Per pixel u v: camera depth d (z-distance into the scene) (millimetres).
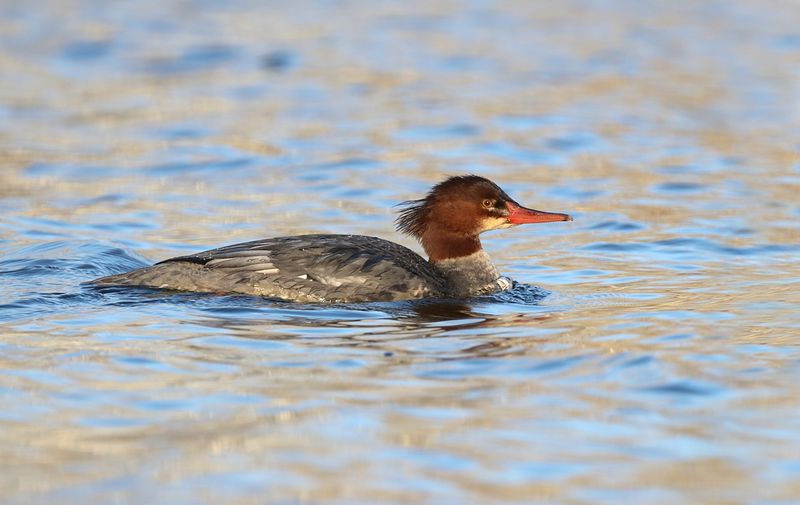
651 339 12461
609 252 17547
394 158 23438
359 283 14453
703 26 36031
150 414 10242
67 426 9977
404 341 12477
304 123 26141
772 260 16750
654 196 20828
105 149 24078
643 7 38750
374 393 10734
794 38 34312
